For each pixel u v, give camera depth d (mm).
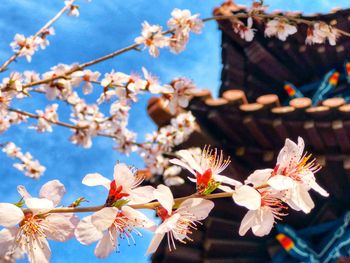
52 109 4867
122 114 4723
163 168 4734
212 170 1543
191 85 4102
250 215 1520
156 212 1479
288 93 6312
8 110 4246
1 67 3645
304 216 4770
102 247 1419
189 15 3824
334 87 6012
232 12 6000
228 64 6395
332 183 4539
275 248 4926
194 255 4863
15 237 1444
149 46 3787
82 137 4832
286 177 1540
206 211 1489
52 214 1482
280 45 6020
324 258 4609
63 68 3834
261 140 4418
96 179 1456
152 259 4867
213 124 4547
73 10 4273
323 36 4113
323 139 4184
